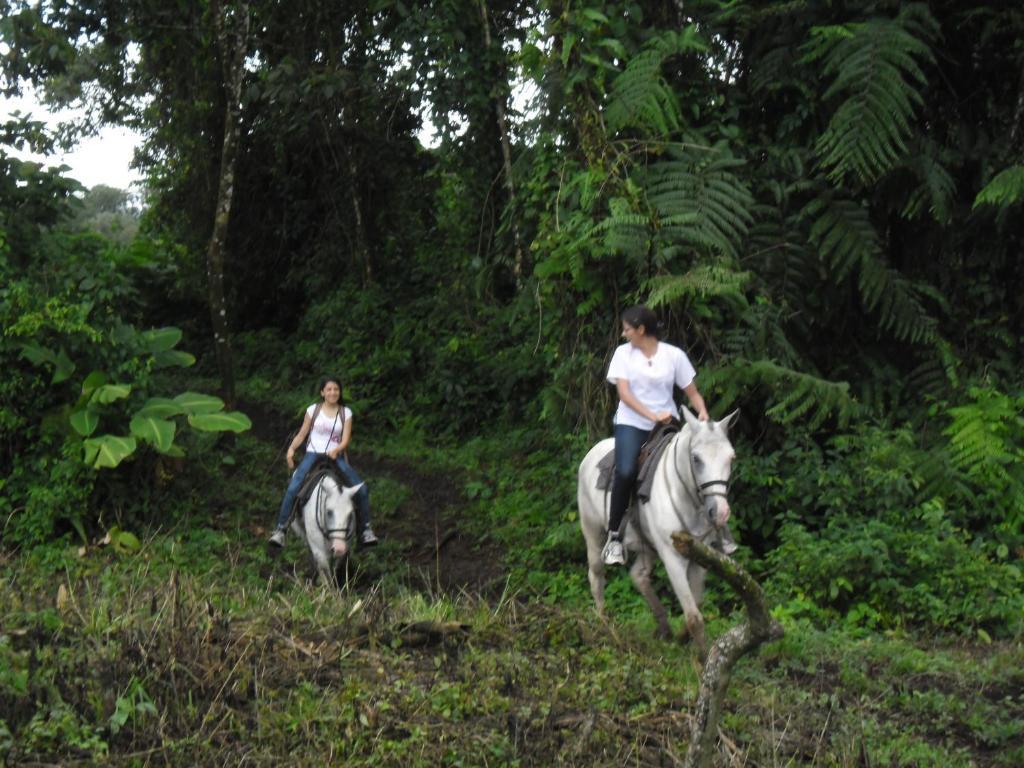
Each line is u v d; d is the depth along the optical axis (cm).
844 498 998
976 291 1164
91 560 1014
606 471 826
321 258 2180
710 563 351
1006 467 1038
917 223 1182
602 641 743
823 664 774
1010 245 1170
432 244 2091
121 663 562
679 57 1148
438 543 1220
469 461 1523
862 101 1045
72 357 1189
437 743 541
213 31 1678
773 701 647
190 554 1086
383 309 2020
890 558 939
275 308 2358
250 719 546
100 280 1224
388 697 582
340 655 632
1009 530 1017
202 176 2233
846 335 1188
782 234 1125
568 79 1068
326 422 1077
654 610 817
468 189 1761
